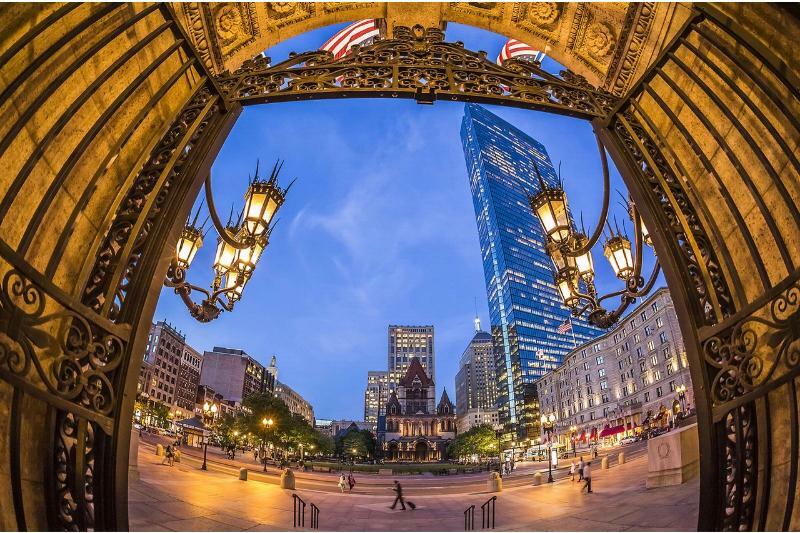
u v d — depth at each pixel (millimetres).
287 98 4777
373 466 71562
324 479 42562
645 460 26578
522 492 23969
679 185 4492
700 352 3844
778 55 3529
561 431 95688
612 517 11547
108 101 3969
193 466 30656
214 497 15227
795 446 3270
